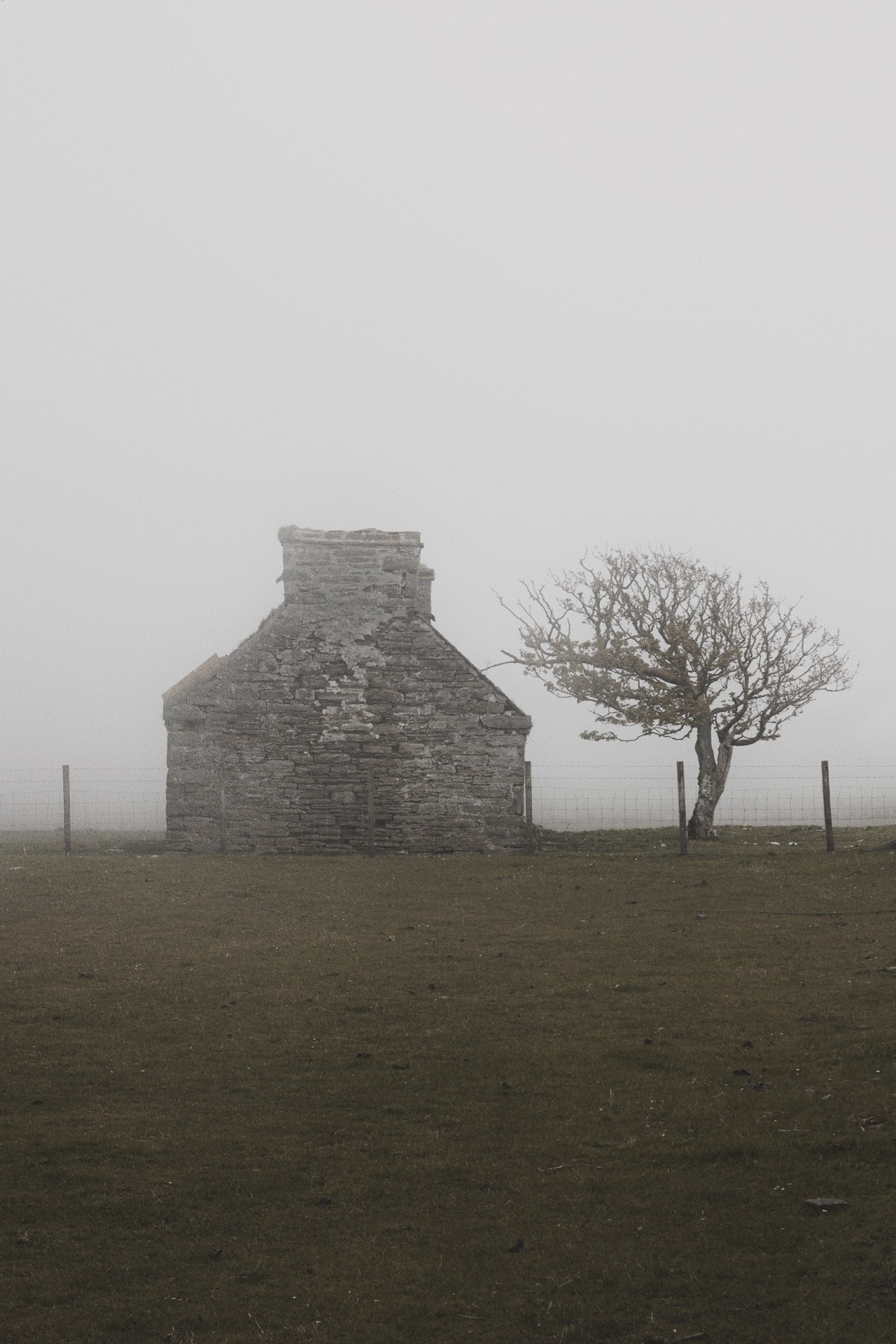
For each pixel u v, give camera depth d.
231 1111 12.95
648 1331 8.62
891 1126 11.65
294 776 31.83
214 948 20.42
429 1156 11.70
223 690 31.83
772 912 22.61
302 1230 10.27
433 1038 15.39
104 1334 8.70
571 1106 12.91
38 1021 16.20
